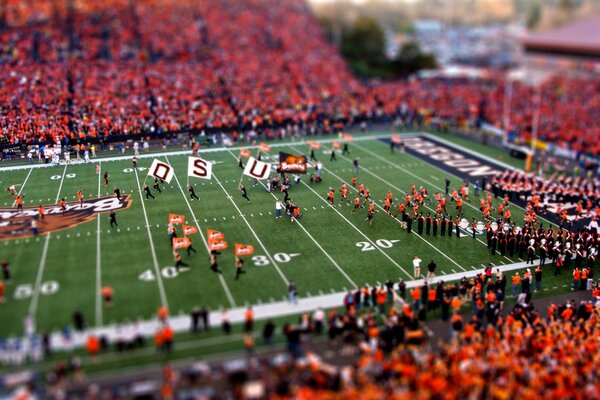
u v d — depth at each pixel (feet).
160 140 200.13
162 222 134.62
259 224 136.67
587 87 357.82
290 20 372.79
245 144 204.64
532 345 89.04
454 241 133.80
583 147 223.51
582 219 149.18
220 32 313.94
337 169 181.27
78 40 265.34
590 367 83.82
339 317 95.40
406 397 75.66
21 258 114.62
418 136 229.25
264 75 269.64
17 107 197.16
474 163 195.52
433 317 104.22
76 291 103.60
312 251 124.57
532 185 167.22
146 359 86.53
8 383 77.20
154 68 249.96
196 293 105.19
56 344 88.58
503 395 76.28
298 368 84.28
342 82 289.53
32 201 144.77
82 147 180.04
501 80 375.86
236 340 92.27
